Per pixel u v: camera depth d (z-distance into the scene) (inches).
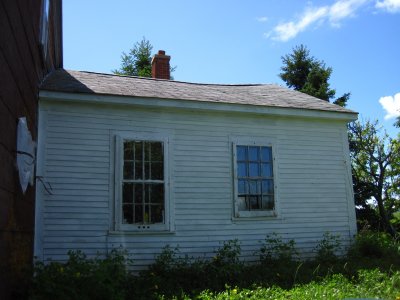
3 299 177.9
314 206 434.3
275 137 431.2
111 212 361.7
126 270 342.0
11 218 192.5
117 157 369.7
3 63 165.8
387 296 291.0
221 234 393.4
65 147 357.1
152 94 389.7
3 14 163.2
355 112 454.9
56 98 349.4
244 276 346.3
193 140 399.5
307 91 1065.5
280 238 412.8
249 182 413.7
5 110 171.0
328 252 412.5
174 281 329.4
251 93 488.4
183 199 386.6
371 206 845.8
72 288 237.5
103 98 363.9
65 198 350.9
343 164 456.8
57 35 456.8
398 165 806.5
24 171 222.2
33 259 316.5
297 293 292.8
